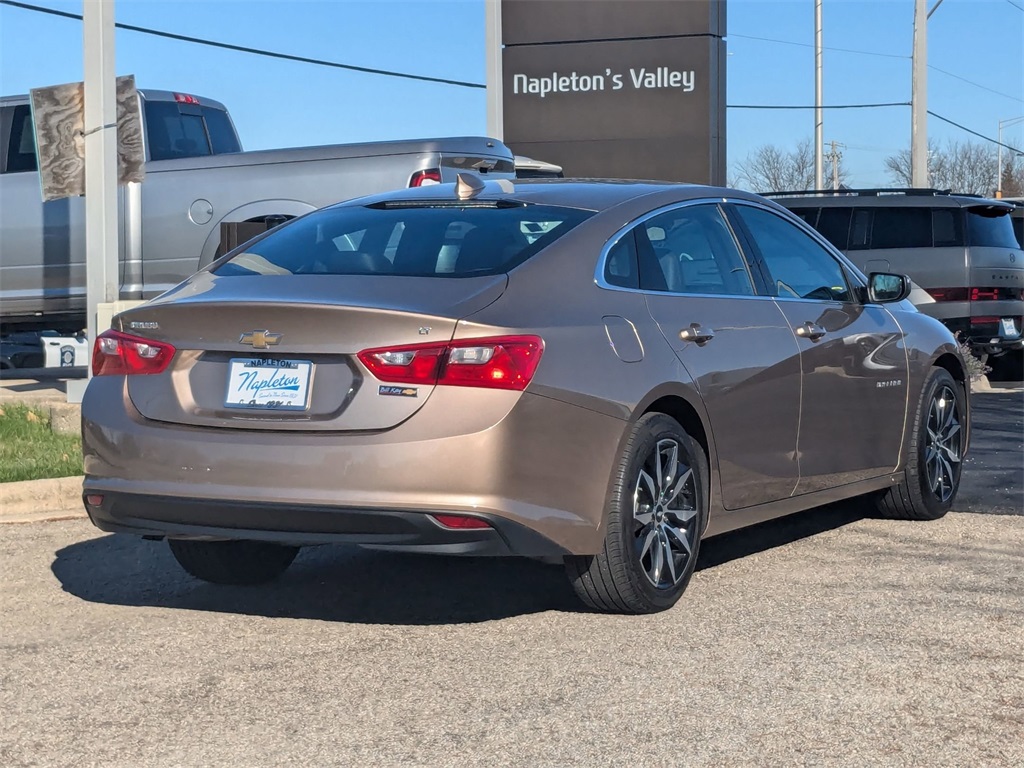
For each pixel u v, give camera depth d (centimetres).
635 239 523
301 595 547
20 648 470
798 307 596
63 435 916
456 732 381
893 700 405
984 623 490
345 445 438
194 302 468
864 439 635
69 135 991
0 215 1292
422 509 432
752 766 353
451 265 485
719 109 2208
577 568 487
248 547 555
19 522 694
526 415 442
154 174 1223
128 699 414
